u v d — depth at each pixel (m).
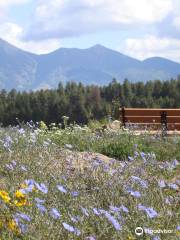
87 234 4.30
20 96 158.75
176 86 156.62
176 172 8.01
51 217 4.30
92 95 157.25
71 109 155.00
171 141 14.05
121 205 4.79
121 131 15.01
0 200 4.38
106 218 4.36
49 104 156.62
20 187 5.20
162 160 12.30
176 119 19.05
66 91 161.50
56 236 4.07
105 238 4.20
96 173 6.41
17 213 4.10
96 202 5.21
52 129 15.19
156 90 159.50
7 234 3.91
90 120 21.05
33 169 6.78
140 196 5.33
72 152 8.85
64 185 5.73
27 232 3.96
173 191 6.02
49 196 5.14
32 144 9.13
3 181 6.01
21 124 13.64
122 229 4.28
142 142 13.62
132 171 6.94
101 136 14.38
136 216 4.56
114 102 21.08
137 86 161.88
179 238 4.30
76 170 6.62
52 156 8.12
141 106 155.88
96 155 9.00
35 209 4.45
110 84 162.00
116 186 5.62
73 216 4.51
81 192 5.43
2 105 158.12
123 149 12.47
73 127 15.58
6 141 8.88
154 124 18.55
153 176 6.88
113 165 7.15
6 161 7.29
